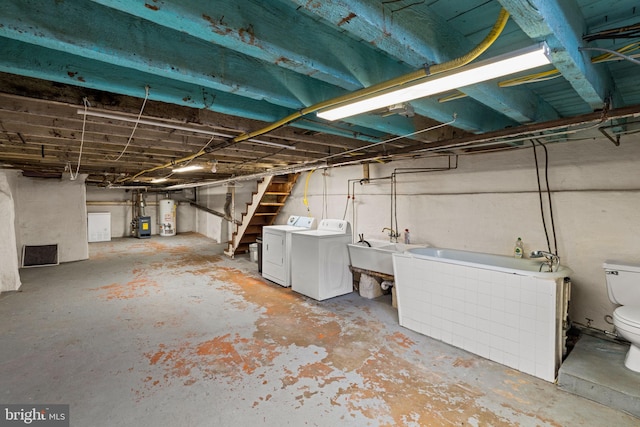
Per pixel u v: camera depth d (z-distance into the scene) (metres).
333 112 1.80
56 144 3.27
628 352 2.19
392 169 4.32
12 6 1.00
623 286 2.38
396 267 3.15
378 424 1.79
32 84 1.64
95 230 8.85
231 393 2.06
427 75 1.27
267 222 6.87
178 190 10.91
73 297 4.00
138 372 2.30
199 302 3.85
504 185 3.22
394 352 2.62
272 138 3.17
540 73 1.58
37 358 2.48
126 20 1.24
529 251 3.06
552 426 1.77
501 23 0.95
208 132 2.57
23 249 5.62
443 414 1.87
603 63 1.71
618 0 1.19
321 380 2.21
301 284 4.22
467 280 2.63
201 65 1.45
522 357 2.34
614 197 2.58
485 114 2.51
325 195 5.46
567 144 2.81
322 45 1.39
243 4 1.12
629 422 1.80
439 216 3.79
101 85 1.51
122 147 3.55
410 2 1.19
